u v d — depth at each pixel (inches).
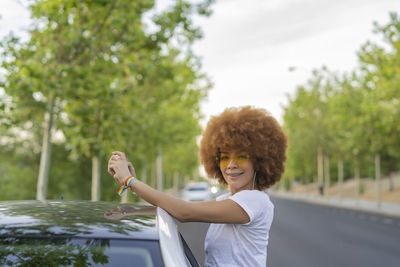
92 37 425.4
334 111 1285.7
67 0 375.2
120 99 489.1
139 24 447.5
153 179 1552.7
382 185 2036.2
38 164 1078.4
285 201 1749.5
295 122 1830.7
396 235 549.3
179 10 467.2
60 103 425.1
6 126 386.3
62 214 82.5
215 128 96.0
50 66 379.9
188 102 1114.1
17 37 350.0
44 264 67.6
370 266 332.8
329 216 895.1
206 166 103.0
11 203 96.0
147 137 912.3
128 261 69.0
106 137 472.1
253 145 92.3
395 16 936.9
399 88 970.1
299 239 502.3
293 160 2209.6
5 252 67.9
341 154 1620.3
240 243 84.5
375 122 1063.6
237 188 95.0
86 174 1013.8
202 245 388.2
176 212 82.5
